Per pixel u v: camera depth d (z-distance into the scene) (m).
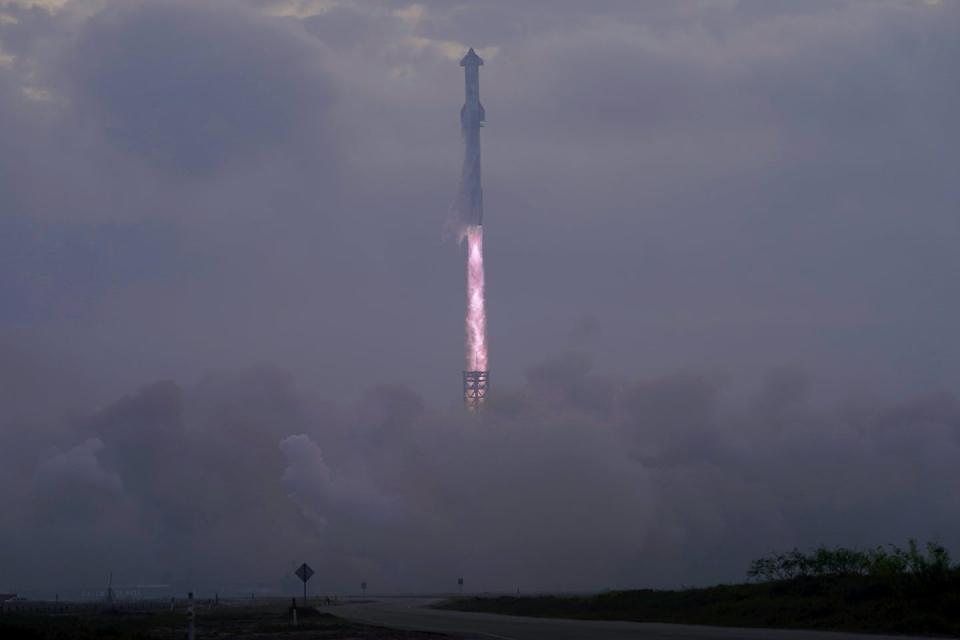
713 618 74.94
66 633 64.25
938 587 62.88
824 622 62.94
